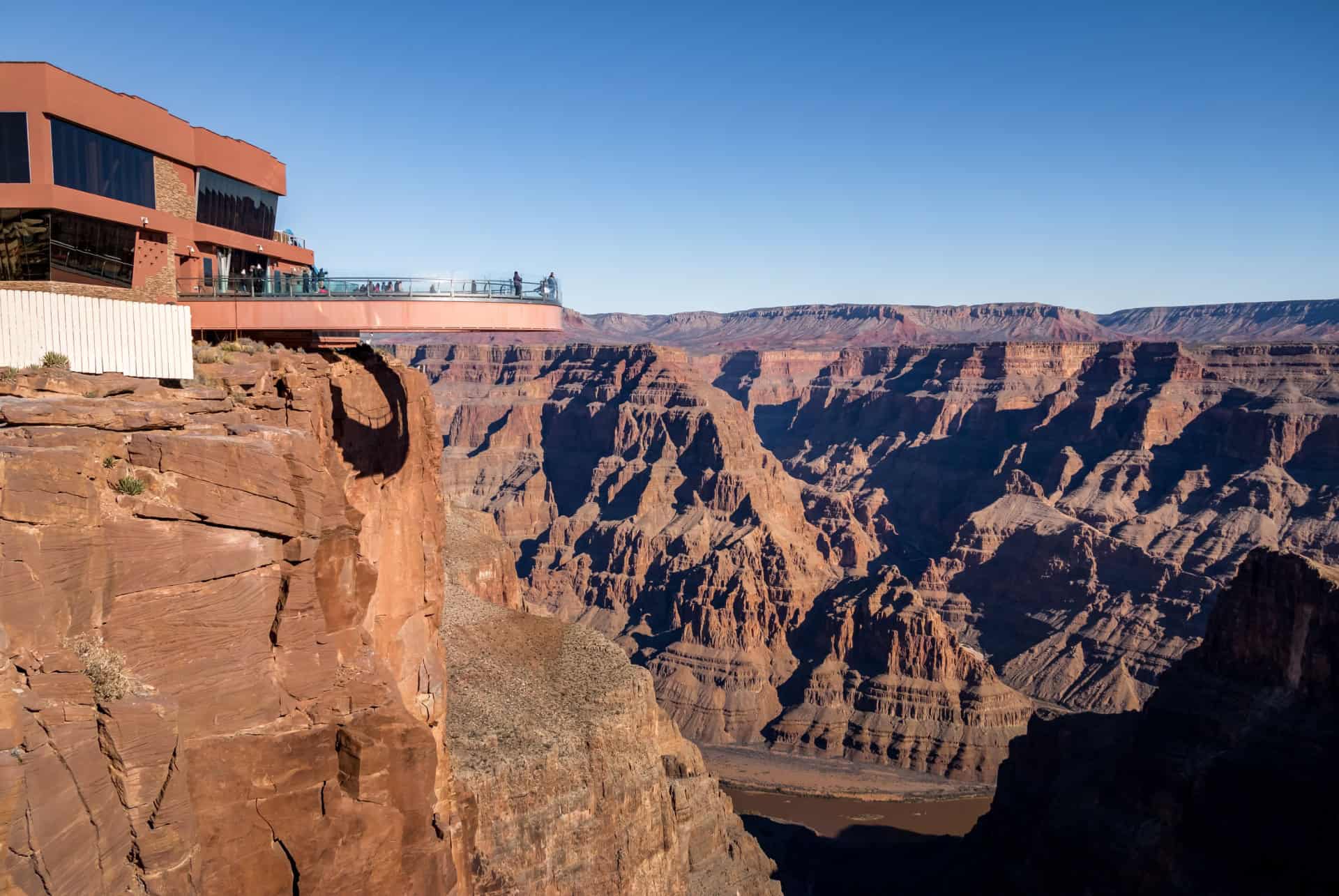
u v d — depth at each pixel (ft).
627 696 270.46
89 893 64.64
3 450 69.10
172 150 132.77
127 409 85.25
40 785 62.39
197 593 80.07
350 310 134.92
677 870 271.08
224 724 81.05
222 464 82.79
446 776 153.99
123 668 72.95
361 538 137.28
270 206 165.78
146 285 127.95
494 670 272.10
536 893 226.58
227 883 80.02
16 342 96.53
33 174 108.68
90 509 73.05
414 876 91.66
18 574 66.64
